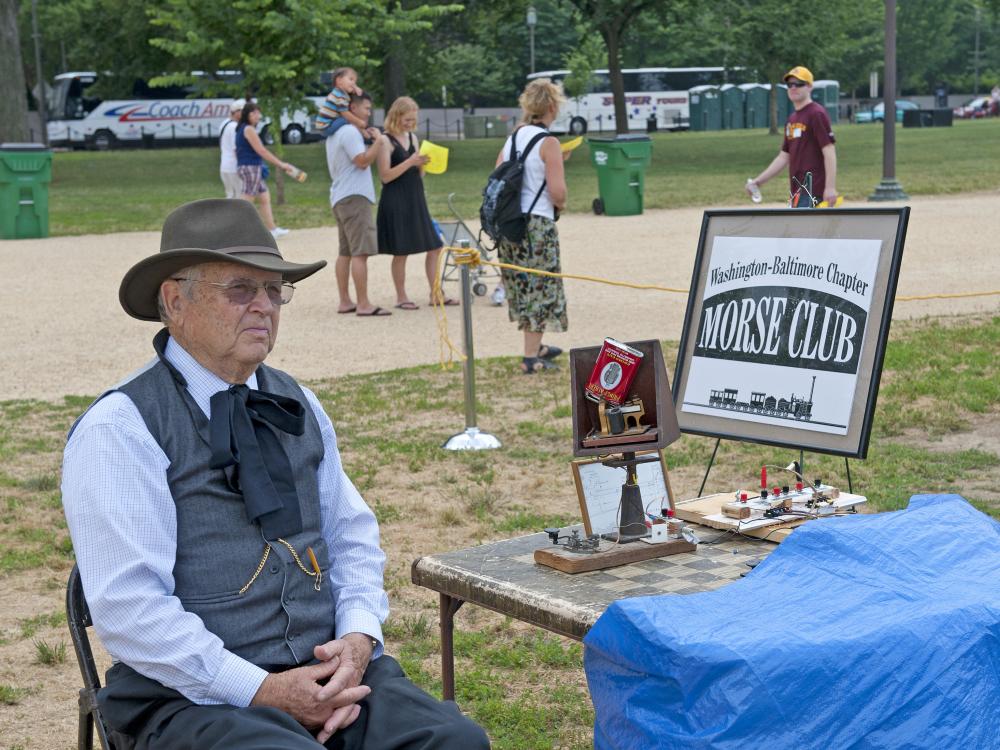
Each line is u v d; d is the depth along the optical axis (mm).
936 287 12844
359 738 2656
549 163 8695
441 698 4176
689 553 3363
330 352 10430
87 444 2605
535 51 79312
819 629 2553
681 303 12531
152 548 2594
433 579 3369
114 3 51531
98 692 2730
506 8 41250
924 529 2945
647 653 2570
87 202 27578
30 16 61000
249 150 18531
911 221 19141
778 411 4176
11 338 11539
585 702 4160
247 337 2723
